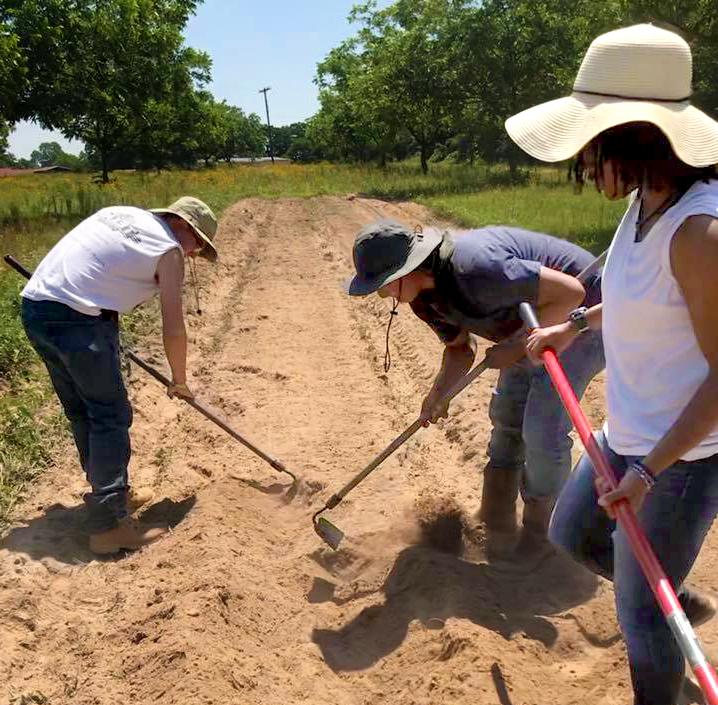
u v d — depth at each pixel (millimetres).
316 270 13891
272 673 3660
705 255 2258
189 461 5934
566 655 3760
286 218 23125
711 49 17406
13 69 18359
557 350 3311
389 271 3752
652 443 2580
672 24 14000
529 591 4242
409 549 4562
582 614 3986
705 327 2330
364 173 42406
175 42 23484
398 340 9047
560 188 29156
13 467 5516
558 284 3734
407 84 37219
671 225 2330
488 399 6852
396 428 6598
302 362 8492
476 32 34656
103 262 4590
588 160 2496
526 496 4480
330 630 4051
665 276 2389
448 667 3496
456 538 4754
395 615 4066
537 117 2559
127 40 22172
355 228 20359
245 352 8852
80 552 4727
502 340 4012
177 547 4621
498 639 3674
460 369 4355
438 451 6102
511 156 35406
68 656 3795
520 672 3488
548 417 4184
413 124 40625
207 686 3406
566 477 4379
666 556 2629
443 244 3828
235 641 3830
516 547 4633
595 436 2986
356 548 4773
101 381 4641
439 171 43188
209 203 23844
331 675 3723
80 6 21875
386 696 3551
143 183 33188
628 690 3426
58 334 4570
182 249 4902
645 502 2629
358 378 7926
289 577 4484
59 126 22234
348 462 5969
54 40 20609
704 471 2564
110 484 4742
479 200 24594
